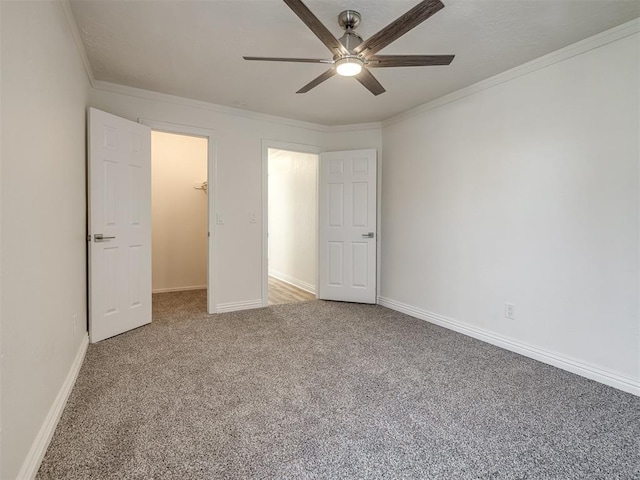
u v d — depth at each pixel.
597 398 1.96
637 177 2.02
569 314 2.34
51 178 1.62
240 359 2.45
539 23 2.05
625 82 2.06
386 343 2.82
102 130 2.70
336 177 4.26
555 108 2.40
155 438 1.54
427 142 3.49
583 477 1.34
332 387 2.05
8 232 1.11
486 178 2.89
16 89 1.19
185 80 2.95
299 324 3.32
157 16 2.01
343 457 1.44
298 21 2.06
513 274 2.69
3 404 1.05
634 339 2.04
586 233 2.25
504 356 2.58
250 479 1.31
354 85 3.04
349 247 4.23
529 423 1.70
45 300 1.50
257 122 3.85
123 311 2.96
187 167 5.08
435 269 3.40
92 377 2.13
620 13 1.94
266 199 3.96
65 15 1.89
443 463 1.41
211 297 3.65
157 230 4.90
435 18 2.00
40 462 1.35
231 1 1.87
